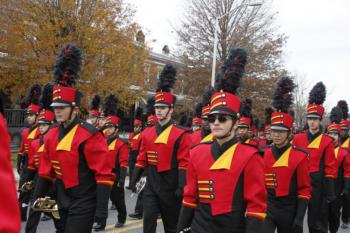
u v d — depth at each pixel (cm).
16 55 1720
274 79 2445
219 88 376
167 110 604
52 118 699
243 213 352
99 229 750
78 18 1727
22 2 1722
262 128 1288
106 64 1806
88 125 464
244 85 2359
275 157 548
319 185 668
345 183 832
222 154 361
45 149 470
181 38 2653
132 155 1245
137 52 1945
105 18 1755
